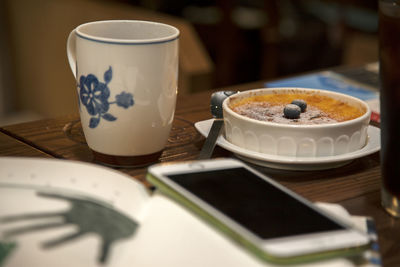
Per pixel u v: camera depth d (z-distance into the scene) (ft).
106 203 1.53
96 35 2.12
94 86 1.96
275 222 1.40
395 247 1.63
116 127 1.98
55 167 1.69
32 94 9.23
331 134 2.04
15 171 1.66
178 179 1.64
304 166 2.10
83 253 1.32
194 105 2.93
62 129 2.52
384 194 1.83
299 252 1.28
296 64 8.23
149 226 1.43
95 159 2.16
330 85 3.36
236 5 8.24
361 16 8.84
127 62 1.90
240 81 8.15
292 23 8.43
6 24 9.15
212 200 1.51
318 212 1.47
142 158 2.08
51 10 8.00
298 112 2.20
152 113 2.00
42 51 8.48
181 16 8.55
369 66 3.86
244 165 1.79
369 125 2.43
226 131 2.25
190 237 1.38
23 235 1.36
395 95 1.63
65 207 1.49
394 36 1.59
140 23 2.15
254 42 8.14
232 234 1.36
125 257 1.32
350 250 1.34
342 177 2.09
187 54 6.23
